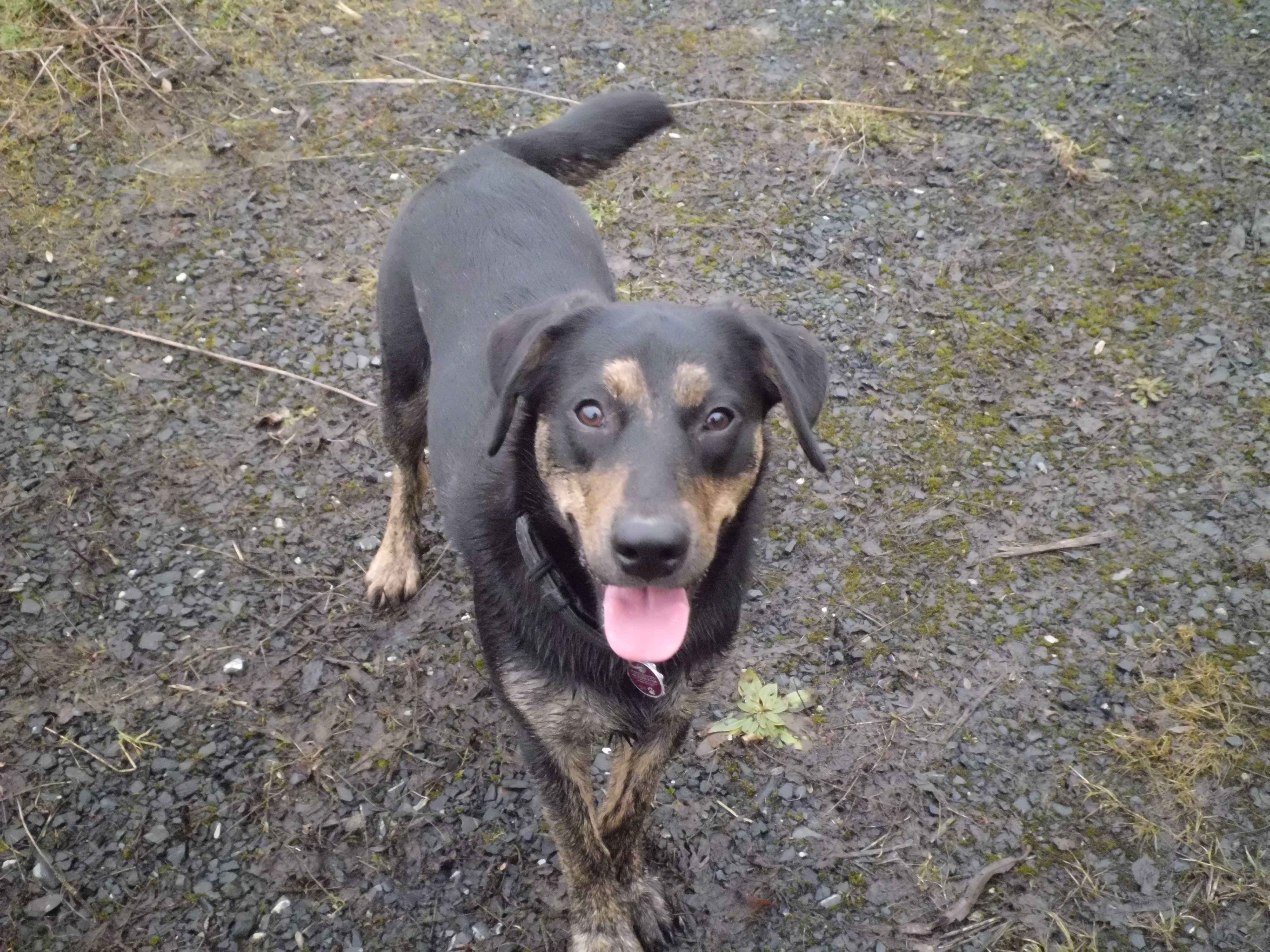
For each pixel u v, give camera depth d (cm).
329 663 94
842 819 86
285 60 146
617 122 102
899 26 156
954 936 80
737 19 157
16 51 138
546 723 75
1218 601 97
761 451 72
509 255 86
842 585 99
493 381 70
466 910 81
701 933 81
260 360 114
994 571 100
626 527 61
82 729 88
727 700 92
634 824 79
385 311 95
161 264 121
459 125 139
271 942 79
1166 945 79
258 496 104
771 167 135
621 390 66
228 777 86
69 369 111
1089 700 92
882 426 110
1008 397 112
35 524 100
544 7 158
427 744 89
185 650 93
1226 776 87
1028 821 86
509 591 73
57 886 80
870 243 126
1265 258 123
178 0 151
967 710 92
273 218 127
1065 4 160
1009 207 130
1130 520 103
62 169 129
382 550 98
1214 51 151
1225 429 109
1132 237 126
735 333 70
